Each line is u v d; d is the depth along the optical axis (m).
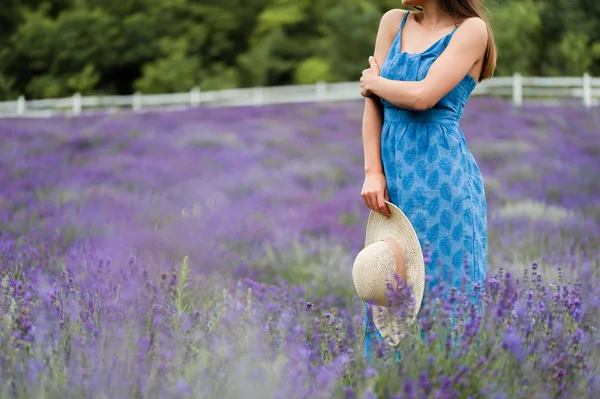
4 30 33.75
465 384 2.48
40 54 32.28
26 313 3.14
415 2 3.23
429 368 2.56
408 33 3.26
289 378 2.51
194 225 6.63
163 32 33.91
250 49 34.19
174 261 5.11
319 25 33.94
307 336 3.37
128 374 2.61
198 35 33.88
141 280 3.65
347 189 12.45
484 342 2.76
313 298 5.84
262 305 4.30
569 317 3.25
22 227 6.99
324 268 6.99
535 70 35.25
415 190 3.06
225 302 4.26
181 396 2.48
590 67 35.50
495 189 11.67
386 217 3.14
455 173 3.05
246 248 7.60
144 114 21.56
